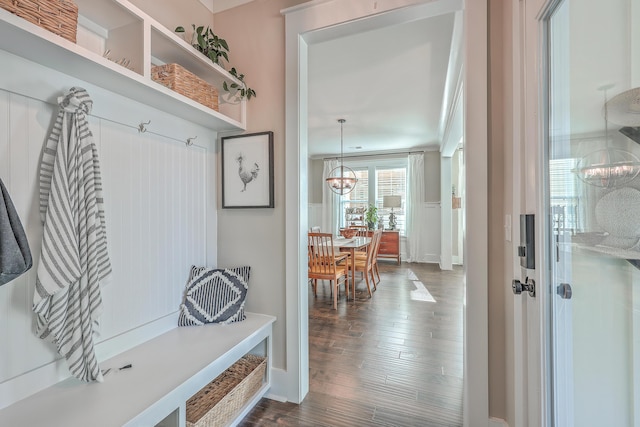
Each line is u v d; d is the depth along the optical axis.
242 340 1.63
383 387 1.98
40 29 0.96
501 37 1.48
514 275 1.27
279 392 1.88
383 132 5.43
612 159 0.64
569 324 0.87
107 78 1.27
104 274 1.29
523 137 1.18
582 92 0.78
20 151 1.14
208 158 2.04
